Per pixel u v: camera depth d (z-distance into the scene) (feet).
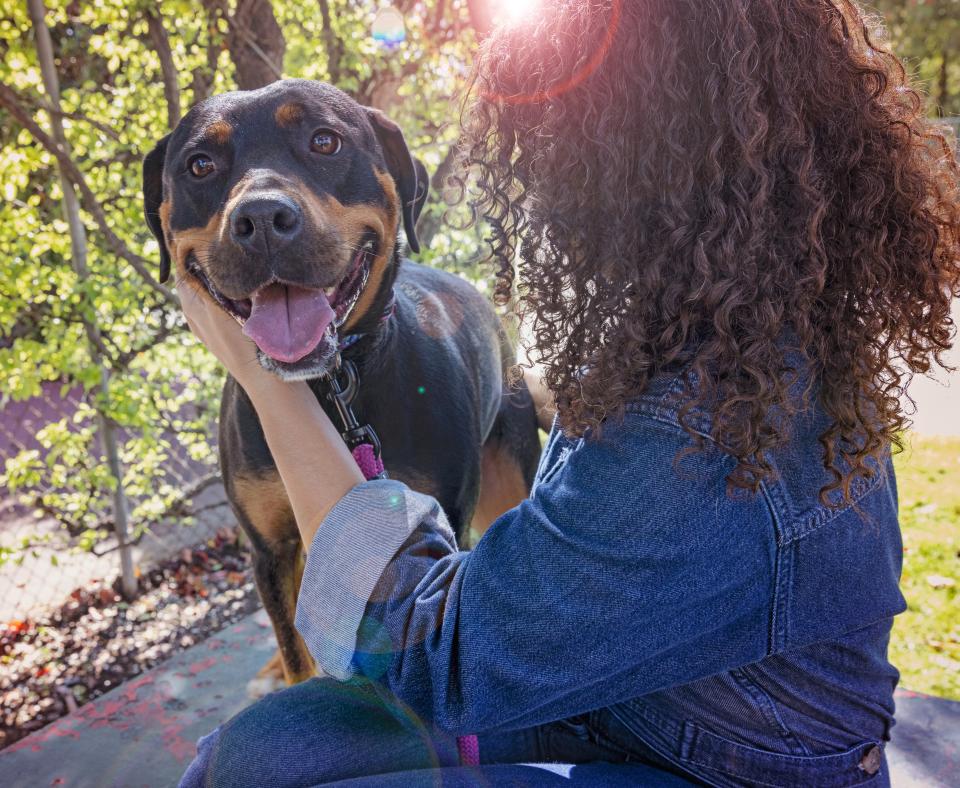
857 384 3.35
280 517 6.87
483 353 8.35
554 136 3.54
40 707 9.80
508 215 3.95
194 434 13.17
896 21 30.81
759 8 3.23
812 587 3.41
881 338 3.82
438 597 3.68
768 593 3.39
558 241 3.62
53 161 11.32
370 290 6.31
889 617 3.84
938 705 7.40
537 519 3.51
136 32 11.84
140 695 8.70
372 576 3.80
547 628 3.39
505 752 4.36
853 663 3.73
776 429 3.14
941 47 30.35
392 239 6.68
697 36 3.25
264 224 5.32
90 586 12.51
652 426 3.31
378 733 4.11
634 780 3.85
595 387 3.41
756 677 3.64
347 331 6.22
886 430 3.52
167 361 12.46
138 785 7.39
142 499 14.17
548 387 3.87
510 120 3.77
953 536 11.63
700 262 3.19
